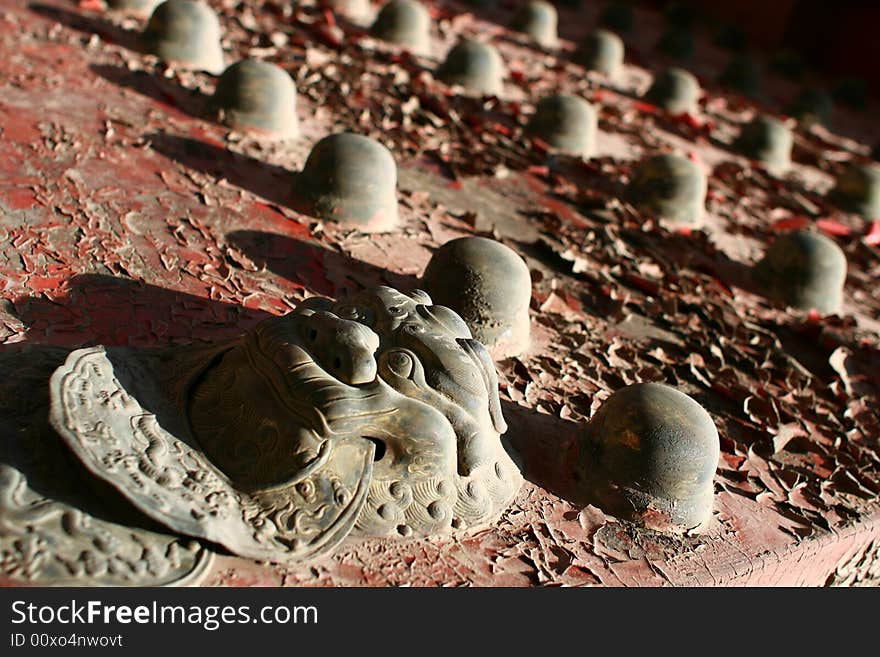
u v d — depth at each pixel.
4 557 0.56
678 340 0.92
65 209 0.83
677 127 1.49
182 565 0.59
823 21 2.56
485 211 1.03
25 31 1.08
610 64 1.66
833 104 2.21
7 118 0.92
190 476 0.62
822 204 1.37
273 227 0.89
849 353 0.98
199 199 0.89
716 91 1.86
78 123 0.94
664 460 0.70
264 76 1.01
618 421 0.71
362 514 0.64
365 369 0.63
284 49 1.24
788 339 0.99
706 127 1.49
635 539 0.70
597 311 0.93
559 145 1.22
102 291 0.76
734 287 1.06
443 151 1.11
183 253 0.82
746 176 1.38
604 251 1.01
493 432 0.68
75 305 0.74
